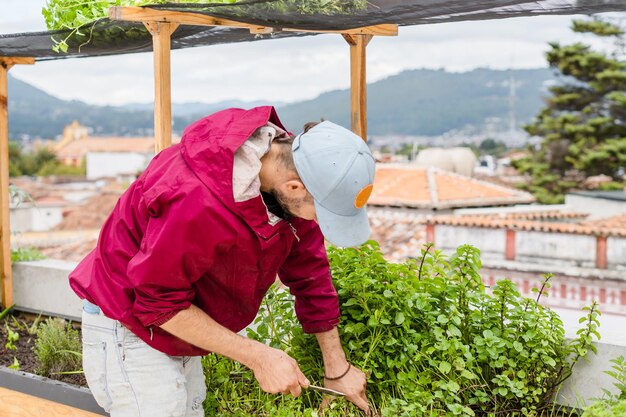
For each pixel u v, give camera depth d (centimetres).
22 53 454
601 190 3672
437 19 304
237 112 241
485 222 2039
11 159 7231
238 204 228
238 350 250
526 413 298
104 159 7450
